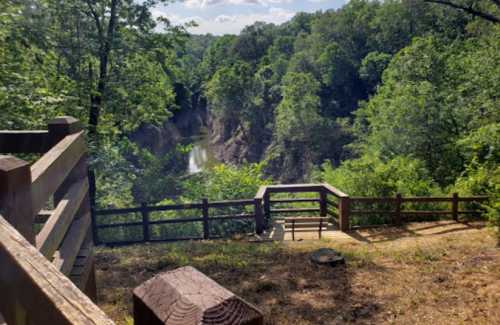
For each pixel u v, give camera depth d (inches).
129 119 555.5
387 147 880.3
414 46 949.2
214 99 2315.5
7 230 52.1
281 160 1909.4
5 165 63.0
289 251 301.6
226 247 320.8
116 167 513.7
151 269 264.1
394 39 2208.4
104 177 508.1
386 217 403.2
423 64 925.2
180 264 271.7
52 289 38.7
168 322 31.6
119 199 525.3
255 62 3321.9
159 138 1628.9
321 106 2122.3
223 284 237.3
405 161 641.6
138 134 1434.5
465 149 690.2
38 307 39.7
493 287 220.5
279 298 217.9
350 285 232.1
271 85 2442.2
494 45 705.0
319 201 414.9
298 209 414.9
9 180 62.1
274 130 2087.8
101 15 505.0
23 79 288.8
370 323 191.6
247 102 2269.9
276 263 271.3
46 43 366.3
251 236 377.1
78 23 490.0
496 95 671.1
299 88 1786.4
